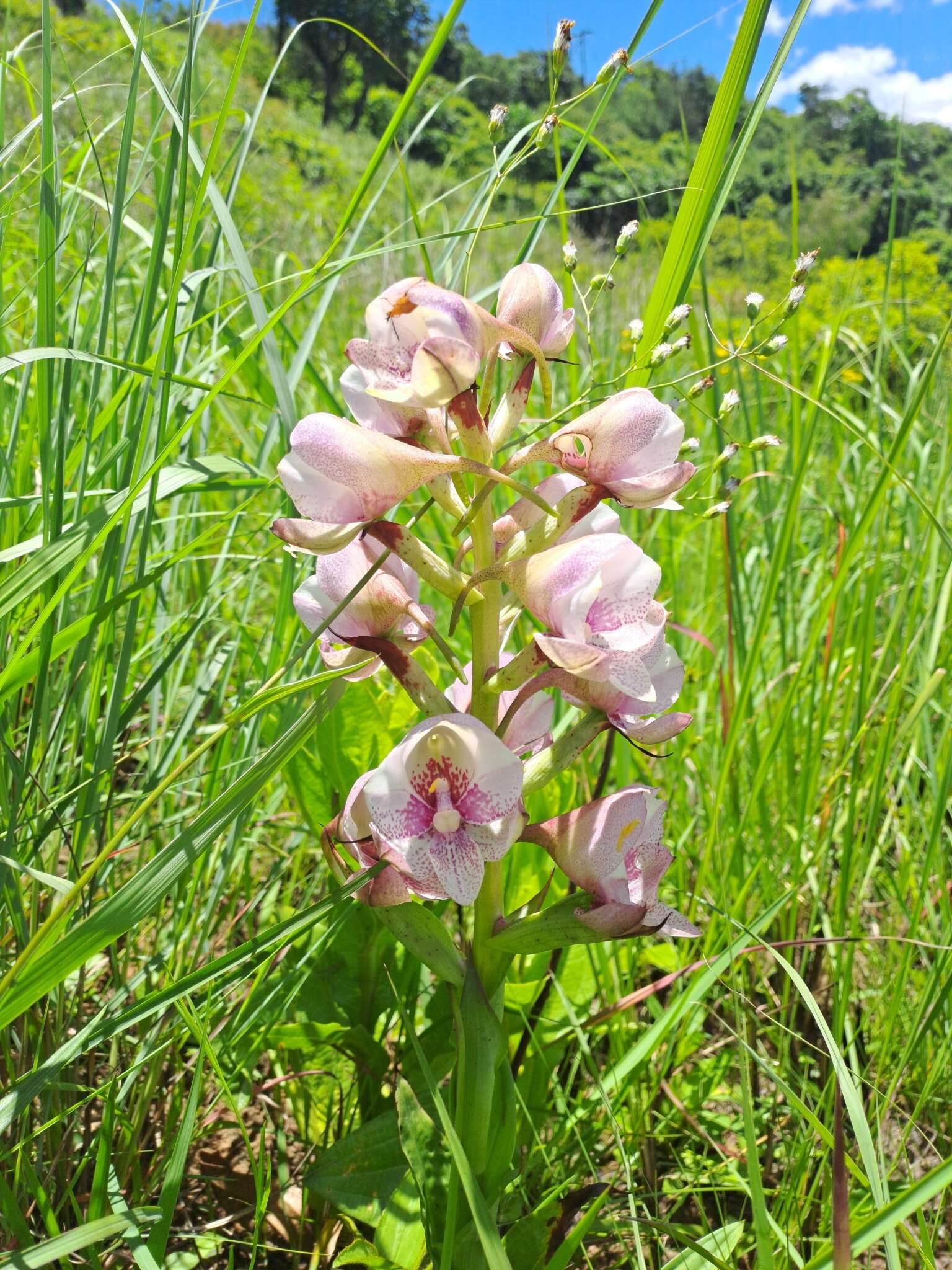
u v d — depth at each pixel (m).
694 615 0.61
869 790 0.44
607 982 0.39
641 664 0.26
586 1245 0.33
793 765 0.46
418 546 0.26
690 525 0.60
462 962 0.27
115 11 0.35
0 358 0.28
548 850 0.27
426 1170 0.28
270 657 0.39
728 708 0.45
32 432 0.40
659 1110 0.38
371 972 0.36
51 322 0.32
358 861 0.27
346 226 0.31
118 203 0.33
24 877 0.32
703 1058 0.41
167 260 0.57
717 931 0.40
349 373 0.28
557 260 1.47
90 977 0.36
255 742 0.38
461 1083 0.27
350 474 0.25
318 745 0.36
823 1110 0.34
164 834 0.40
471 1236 0.27
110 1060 0.34
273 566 0.56
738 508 0.69
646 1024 0.40
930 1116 0.37
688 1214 0.35
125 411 0.42
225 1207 0.34
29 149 0.43
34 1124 0.29
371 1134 0.31
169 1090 0.34
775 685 0.52
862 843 0.44
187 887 0.37
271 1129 0.36
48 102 0.32
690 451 0.32
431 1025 0.36
